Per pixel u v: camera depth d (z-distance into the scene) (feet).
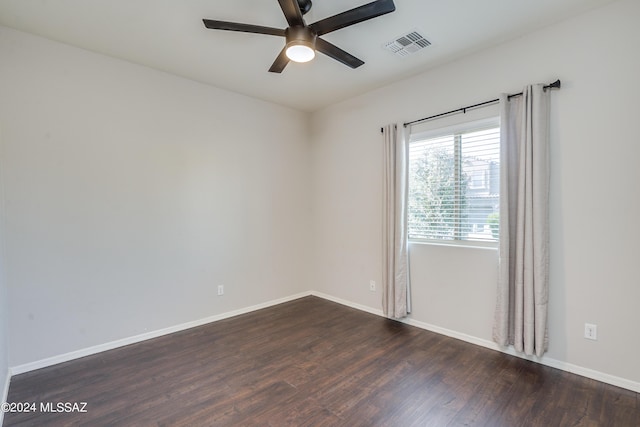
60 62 8.61
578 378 7.53
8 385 7.36
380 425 6.03
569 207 7.73
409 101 10.98
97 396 7.00
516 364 8.25
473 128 9.62
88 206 9.05
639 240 6.89
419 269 10.88
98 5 7.04
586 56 7.44
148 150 10.16
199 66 10.09
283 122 13.97
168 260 10.61
